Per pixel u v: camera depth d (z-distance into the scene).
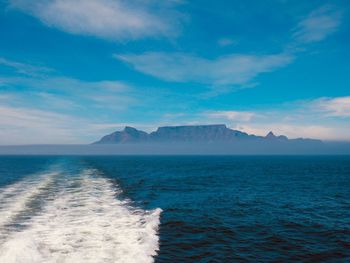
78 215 18.53
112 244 13.32
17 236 13.80
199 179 49.19
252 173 66.44
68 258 11.55
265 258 13.86
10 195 25.34
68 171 54.75
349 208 25.86
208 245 15.32
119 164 100.44
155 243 14.46
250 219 20.98
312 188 39.91
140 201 25.69
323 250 14.97
